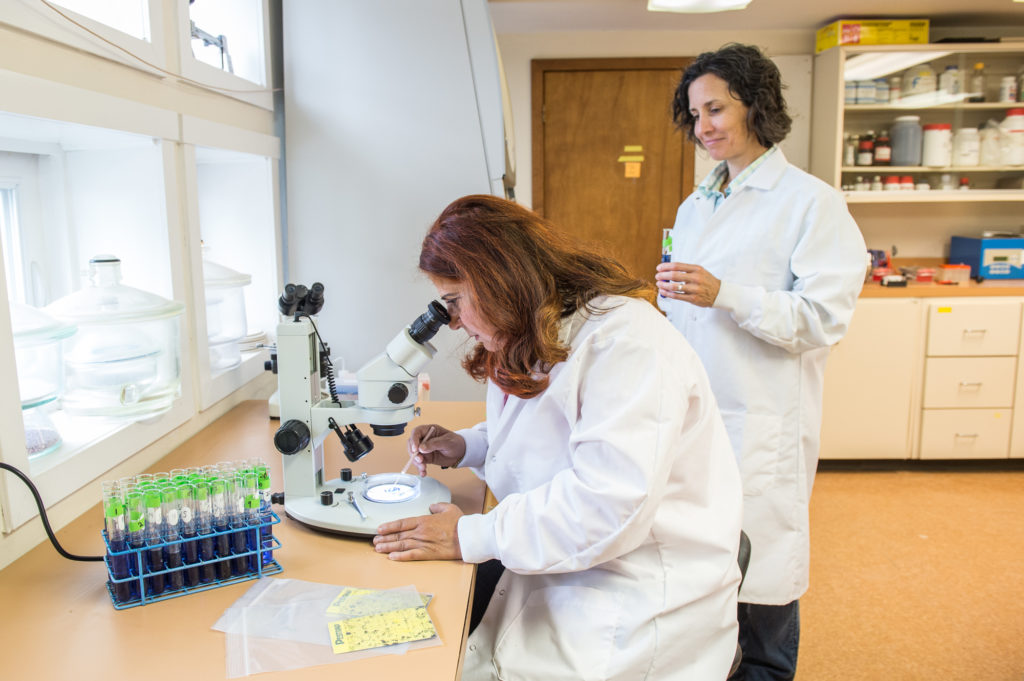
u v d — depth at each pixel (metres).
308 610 0.99
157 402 1.49
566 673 1.08
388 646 0.91
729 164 2.00
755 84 1.83
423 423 1.81
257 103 2.08
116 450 1.38
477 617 1.42
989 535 3.09
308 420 1.29
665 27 4.00
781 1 3.48
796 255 1.82
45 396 1.25
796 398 1.86
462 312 1.13
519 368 1.12
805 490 1.90
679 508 1.15
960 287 3.68
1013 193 3.86
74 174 1.62
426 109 2.20
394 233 2.25
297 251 2.28
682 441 1.14
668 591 1.11
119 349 1.41
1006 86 3.85
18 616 0.97
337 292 2.29
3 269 1.08
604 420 1.06
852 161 3.92
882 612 2.50
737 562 1.17
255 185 2.19
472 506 1.34
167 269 1.62
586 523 1.03
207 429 1.78
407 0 2.16
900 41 3.76
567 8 3.57
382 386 1.26
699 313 1.94
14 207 1.54
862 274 1.80
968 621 2.44
